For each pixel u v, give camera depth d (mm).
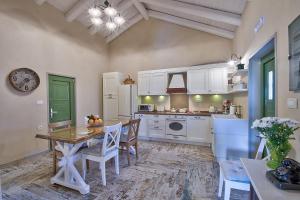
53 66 4176
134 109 5273
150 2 4090
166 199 2145
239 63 3305
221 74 4328
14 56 3395
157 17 5125
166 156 3646
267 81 2604
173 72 4957
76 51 4832
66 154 2441
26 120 3605
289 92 1525
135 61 5723
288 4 1539
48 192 2311
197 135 4379
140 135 5023
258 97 2840
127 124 3240
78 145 2455
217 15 3607
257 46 2459
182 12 4211
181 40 5129
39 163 3295
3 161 3236
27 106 3623
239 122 3045
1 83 3201
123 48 5887
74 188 2342
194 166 3127
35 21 3779
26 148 3604
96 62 5562
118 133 2791
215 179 2639
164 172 2891
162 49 5363
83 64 5070
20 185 2490
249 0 2881
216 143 3193
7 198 2182
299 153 1371
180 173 2850
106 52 5980
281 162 1173
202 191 2309
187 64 5066
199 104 4938
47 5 4031
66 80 4562
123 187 2430
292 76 1425
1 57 3199
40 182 2572
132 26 5734
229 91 4066
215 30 4477
